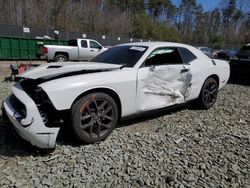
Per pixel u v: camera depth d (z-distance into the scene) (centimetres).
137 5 6588
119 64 395
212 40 7200
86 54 1484
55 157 304
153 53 410
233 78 929
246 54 889
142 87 382
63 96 304
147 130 398
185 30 8175
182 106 510
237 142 370
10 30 2103
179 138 373
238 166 303
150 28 5284
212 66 510
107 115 350
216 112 513
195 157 319
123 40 2733
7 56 1479
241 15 4941
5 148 321
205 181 271
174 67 426
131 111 378
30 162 292
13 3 3300
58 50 1386
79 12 3859
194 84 472
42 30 2239
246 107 564
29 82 342
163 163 302
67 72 336
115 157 310
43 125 294
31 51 1556
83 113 325
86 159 302
